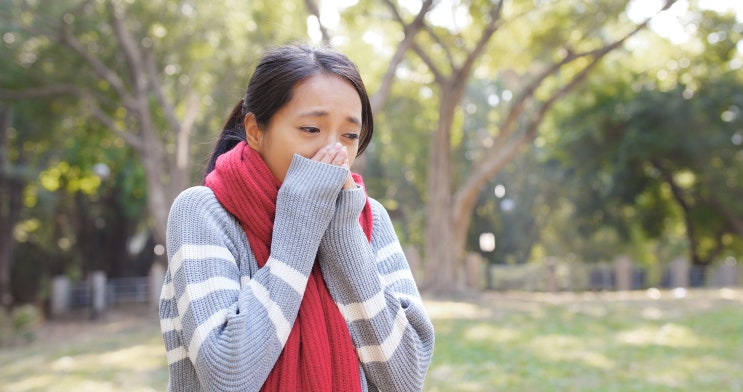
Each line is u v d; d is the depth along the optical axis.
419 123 17.27
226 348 1.16
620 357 7.11
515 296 13.77
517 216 24.64
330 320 1.28
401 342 1.32
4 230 15.74
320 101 1.31
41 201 16.97
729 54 14.62
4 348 11.05
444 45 12.96
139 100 12.60
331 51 1.39
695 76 17.75
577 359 6.99
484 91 24.52
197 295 1.23
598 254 25.97
